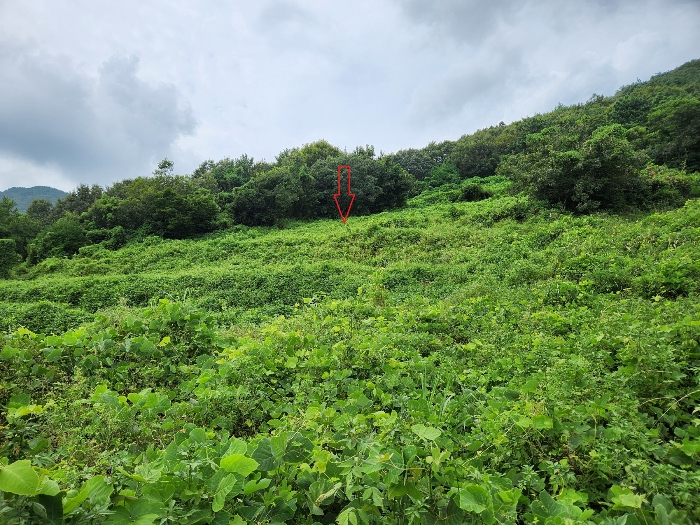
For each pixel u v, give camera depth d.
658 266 6.63
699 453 2.11
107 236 25.94
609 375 3.09
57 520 1.43
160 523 1.59
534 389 3.12
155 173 31.06
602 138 15.25
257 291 12.40
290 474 2.11
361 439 2.23
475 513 1.71
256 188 28.50
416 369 4.25
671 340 3.44
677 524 1.61
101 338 4.51
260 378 4.00
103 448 2.87
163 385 4.31
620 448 2.19
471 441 2.59
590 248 9.35
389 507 1.91
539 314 5.63
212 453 2.01
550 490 2.24
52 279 17.41
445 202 27.73
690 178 17.14
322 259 16.34
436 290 10.30
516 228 15.13
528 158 17.92
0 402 3.65
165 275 14.70
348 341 4.91
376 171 32.38
